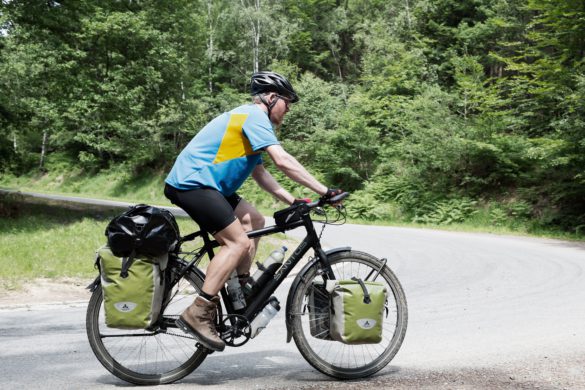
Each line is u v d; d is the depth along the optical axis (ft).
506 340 15.03
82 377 11.80
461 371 11.91
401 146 88.33
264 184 12.02
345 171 95.86
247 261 11.66
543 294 23.58
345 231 61.62
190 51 102.73
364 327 11.55
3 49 58.85
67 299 22.68
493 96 77.10
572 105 60.80
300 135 117.39
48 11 56.90
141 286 10.79
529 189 70.79
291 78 126.21
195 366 11.48
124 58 66.49
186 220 49.96
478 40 102.06
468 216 74.59
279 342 15.16
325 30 145.07
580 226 59.88
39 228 43.78
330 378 11.63
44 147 177.88
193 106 88.74
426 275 29.53
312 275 11.85
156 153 139.13
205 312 11.02
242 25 138.10
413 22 117.39
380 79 106.83
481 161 77.82
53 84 62.18
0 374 12.00
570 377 11.34
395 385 10.94
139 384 11.26
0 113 59.00
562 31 65.72
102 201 111.14
